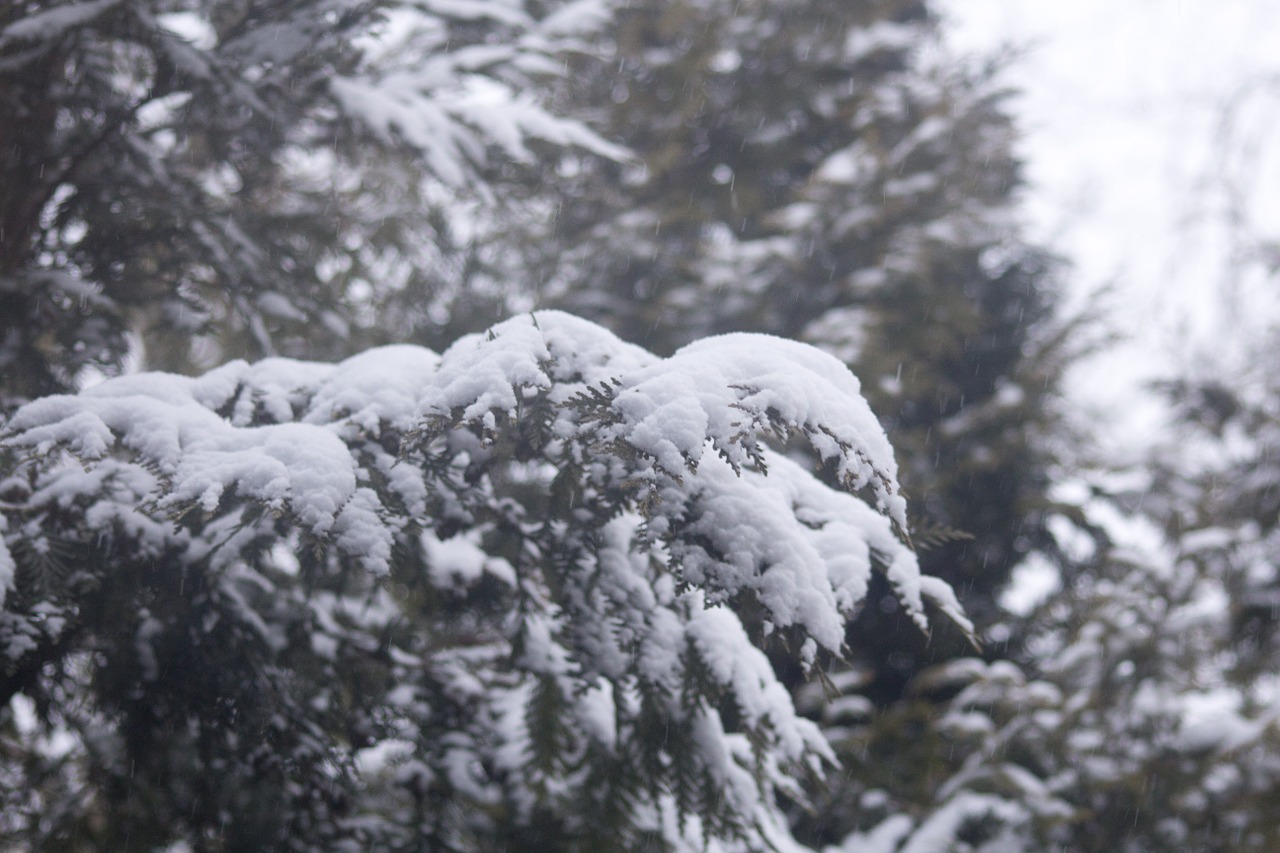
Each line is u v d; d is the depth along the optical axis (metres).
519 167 4.65
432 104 4.08
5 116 3.55
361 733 3.21
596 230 7.89
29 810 3.21
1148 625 7.42
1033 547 9.87
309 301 4.04
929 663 9.22
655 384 2.01
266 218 4.24
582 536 2.63
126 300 3.71
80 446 2.25
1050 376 9.16
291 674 3.14
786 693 2.76
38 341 3.55
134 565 2.76
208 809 2.94
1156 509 9.51
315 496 2.12
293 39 3.71
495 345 2.19
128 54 4.24
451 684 3.35
